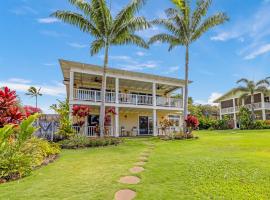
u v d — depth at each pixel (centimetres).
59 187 477
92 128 1781
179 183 507
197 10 1839
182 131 1883
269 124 3194
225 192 446
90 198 417
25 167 588
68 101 1670
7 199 409
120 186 486
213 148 1123
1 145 583
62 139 1322
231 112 4175
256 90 3506
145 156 886
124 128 2288
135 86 2333
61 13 1455
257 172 584
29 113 792
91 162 758
